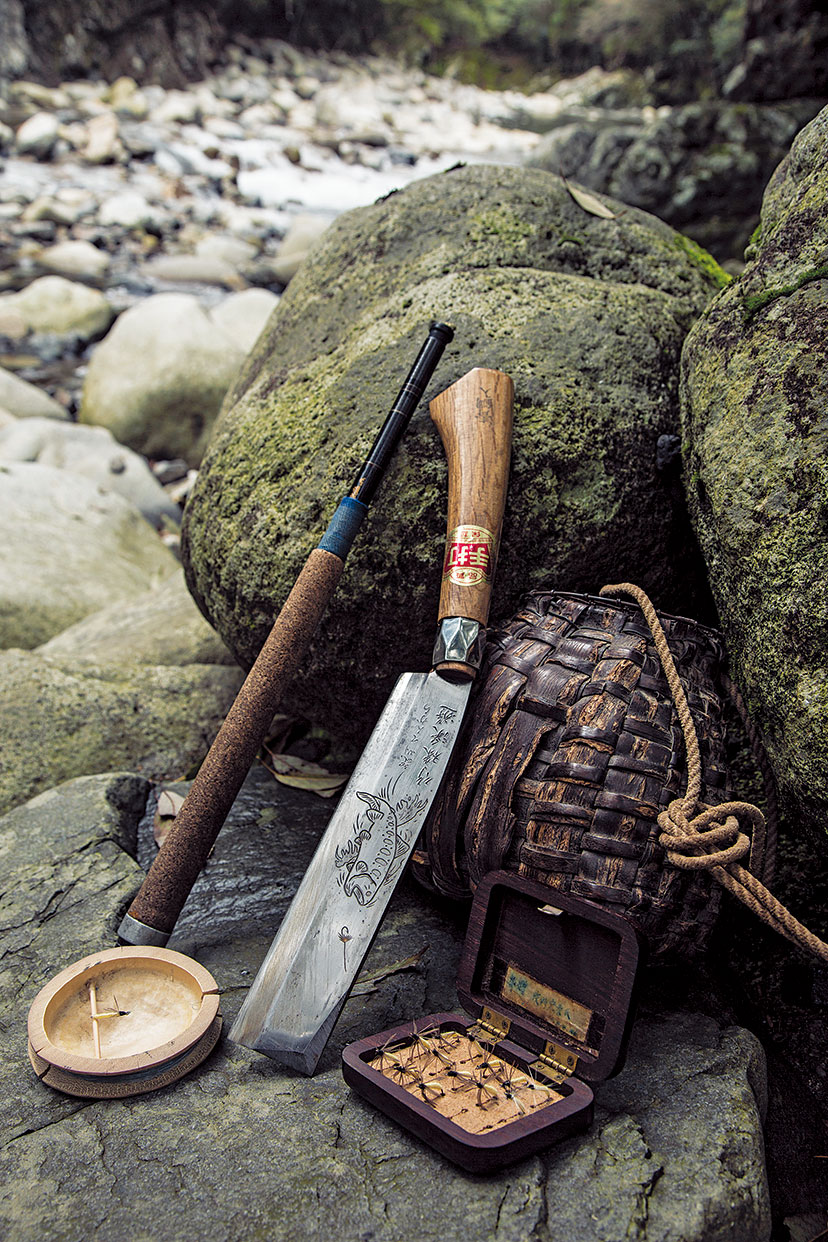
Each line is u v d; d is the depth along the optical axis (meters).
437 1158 0.53
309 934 0.60
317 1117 0.56
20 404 2.23
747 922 0.75
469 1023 0.60
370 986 0.67
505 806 0.63
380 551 0.77
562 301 0.84
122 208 3.88
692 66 6.51
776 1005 0.71
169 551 1.76
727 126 3.26
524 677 0.65
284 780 0.93
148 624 1.26
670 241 0.96
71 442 1.98
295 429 0.84
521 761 0.63
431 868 0.69
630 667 0.64
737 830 0.59
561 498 0.78
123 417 2.15
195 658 1.16
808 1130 0.64
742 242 3.10
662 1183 0.51
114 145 4.51
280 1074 0.59
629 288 0.87
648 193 3.20
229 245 3.71
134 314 2.24
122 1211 0.50
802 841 0.79
